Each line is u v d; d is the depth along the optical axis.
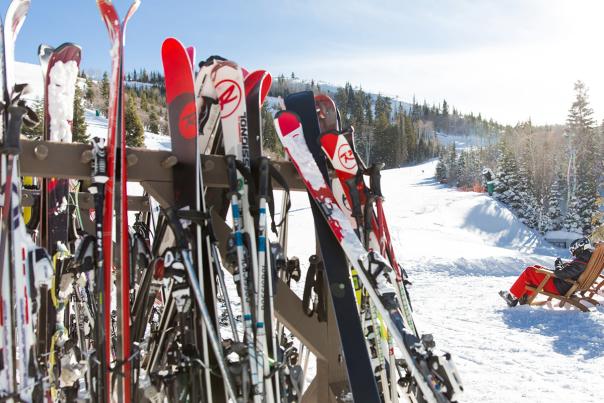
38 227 2.51
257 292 1.96
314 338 2.38
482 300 7.03
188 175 2.05
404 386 2.22
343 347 2.08
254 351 1.90
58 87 2.31
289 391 2.05
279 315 2.30
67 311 2.70
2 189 1.67
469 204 25.95
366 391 2.03
